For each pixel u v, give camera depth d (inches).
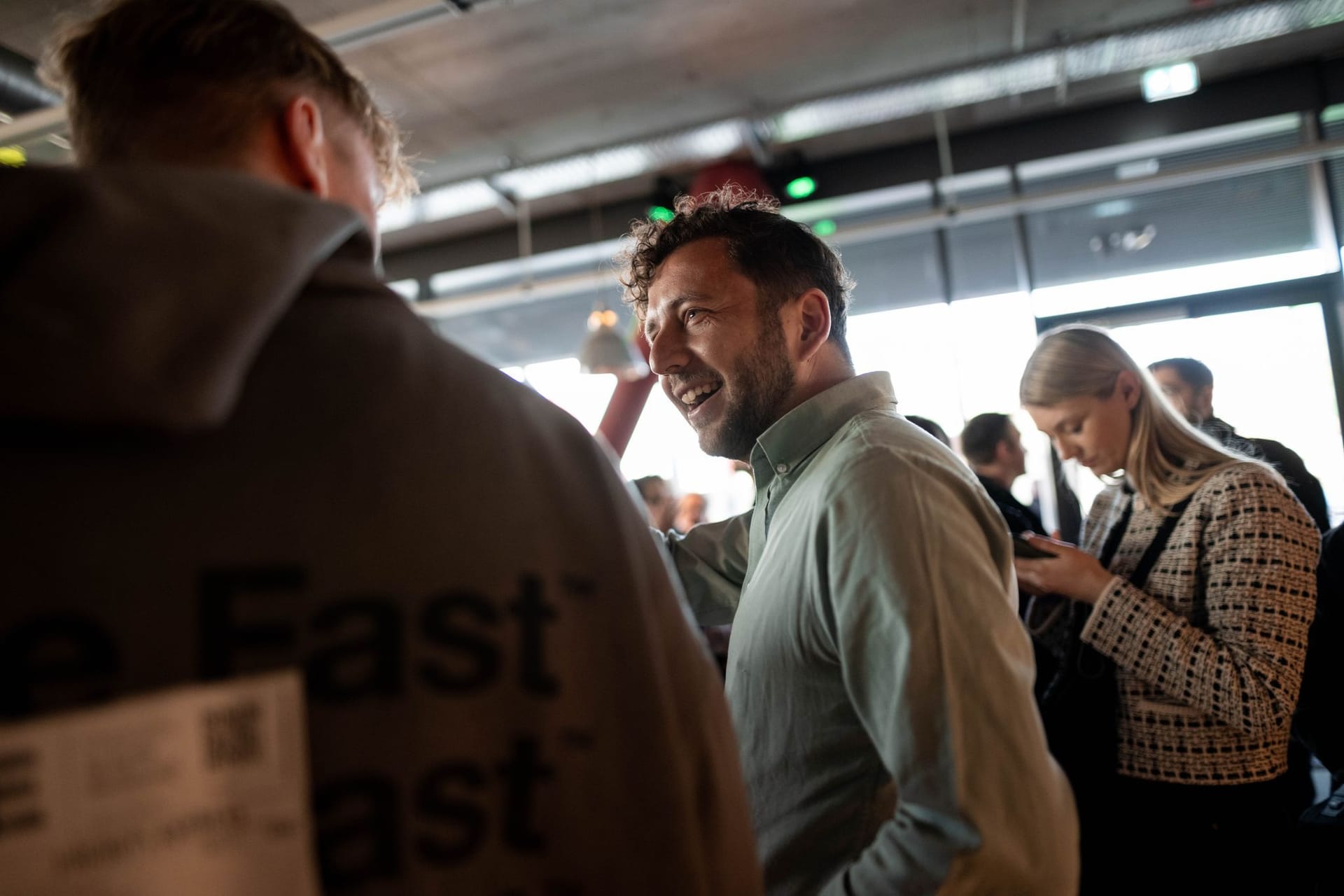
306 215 16.1
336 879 14.0
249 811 13.3
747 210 45.5
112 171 14.8
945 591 31.2
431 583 15.7
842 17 178.2
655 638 19.3
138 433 12.8
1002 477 105.3
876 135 233.9
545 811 16.6
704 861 19.2
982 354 236.8
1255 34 173.0
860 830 34.0
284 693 13.9
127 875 12.1
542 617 17.2
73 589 12.4
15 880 11.3
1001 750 29.6
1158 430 61.6
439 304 237.9
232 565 13.7
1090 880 57.5
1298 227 211.2
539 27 174.7
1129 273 224.1
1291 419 207.8
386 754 14.7
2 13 148.4
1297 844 53.6
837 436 41.3
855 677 32.3
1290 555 53.2
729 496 250.4
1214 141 219.0
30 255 12.7
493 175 223.3
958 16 180.1
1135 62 182.2
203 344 13.0
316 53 24.1
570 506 18.7
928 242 243.4
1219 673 51.1
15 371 11.6
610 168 222.1
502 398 18.7
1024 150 229.0
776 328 43.9
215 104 21.7
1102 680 58.5
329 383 15.8
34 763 11.6
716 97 206.4
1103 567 61.1
